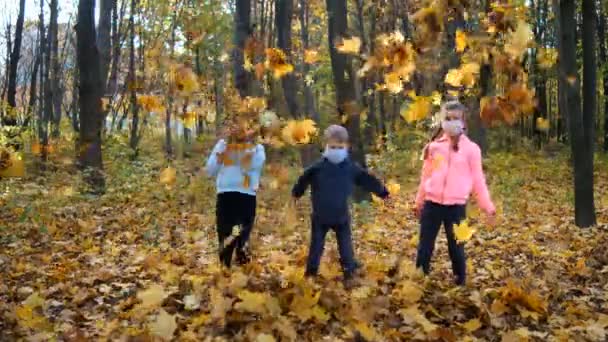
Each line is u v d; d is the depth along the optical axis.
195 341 3.63
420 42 3.39
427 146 5.17
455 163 5.00
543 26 14.89
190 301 4.19
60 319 4.25
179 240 7.48
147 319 4.06
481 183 5.05
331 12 10.11
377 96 22.27
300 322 3.95
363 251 6.72
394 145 14.63
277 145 4.47
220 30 14.27
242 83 5.43
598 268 6.05
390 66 3.49
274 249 6.75
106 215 9.39
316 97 24.47
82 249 6.99
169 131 18.98
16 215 8.59
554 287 5.15
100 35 16.02
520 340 3.81
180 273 5.26
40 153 13.49
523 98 3.27
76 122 23.86
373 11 14.97
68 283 5.23
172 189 10.49
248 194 5.47
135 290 4.96
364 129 18.67
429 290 4.77
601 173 19.08
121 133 19.50
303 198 10.12
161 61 4.48
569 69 8.59
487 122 3.34
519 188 14.32
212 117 4.72
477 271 5.75
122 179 12.32
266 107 4.59
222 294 4.23
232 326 3.88
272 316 3.85
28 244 7.21
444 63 3.42
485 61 3.30
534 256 6.64
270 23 24.62
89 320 4.27
